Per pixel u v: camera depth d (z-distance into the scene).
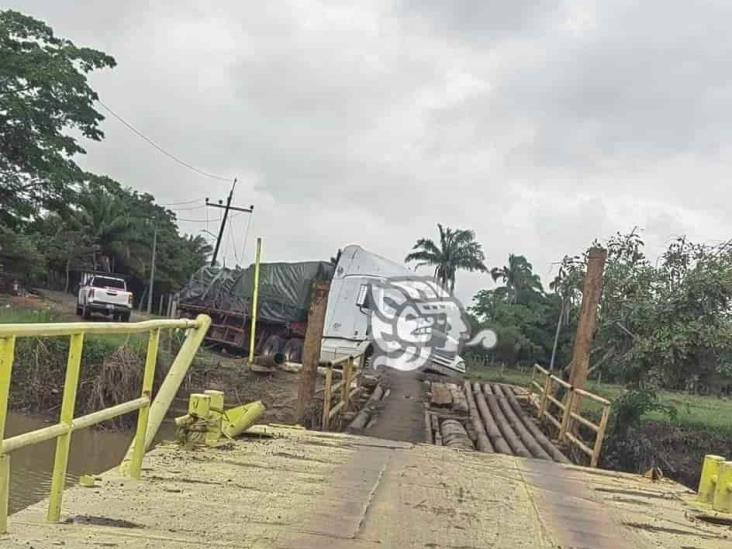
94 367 17.14
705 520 6.06
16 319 21.00
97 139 26.97
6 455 3.55
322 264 23.75
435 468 7.34
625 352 18.89
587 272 14.15
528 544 4.68
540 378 22.55
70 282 54.75
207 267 28.80
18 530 3.77
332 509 5.07
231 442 7.31
